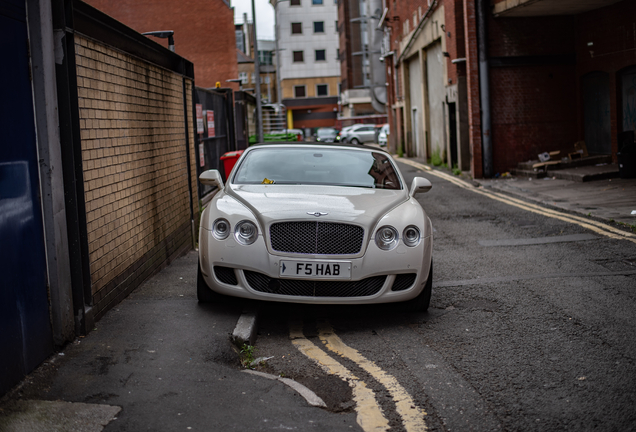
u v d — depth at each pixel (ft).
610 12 54.24
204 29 101.40
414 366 14.76
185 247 29.04
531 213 38.78
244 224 17.58
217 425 11.21
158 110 24.25
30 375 12.63
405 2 100.83
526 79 60.64
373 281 17.62
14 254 12.09
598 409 11.93
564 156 61.46
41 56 13.25
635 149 48.78
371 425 11.53
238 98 81.76
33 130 13.16
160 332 16.16
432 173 71.15
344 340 17.04
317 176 20.95
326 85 261.44
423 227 18.33
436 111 81.76
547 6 54.13
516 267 24.99
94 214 16.70
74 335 15.20
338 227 17.35
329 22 259.39
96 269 16.84
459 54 65.21
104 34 18.04
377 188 20.52
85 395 12.12
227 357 14.93
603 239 29.25
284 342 16.99
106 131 17.83
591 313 18.35
